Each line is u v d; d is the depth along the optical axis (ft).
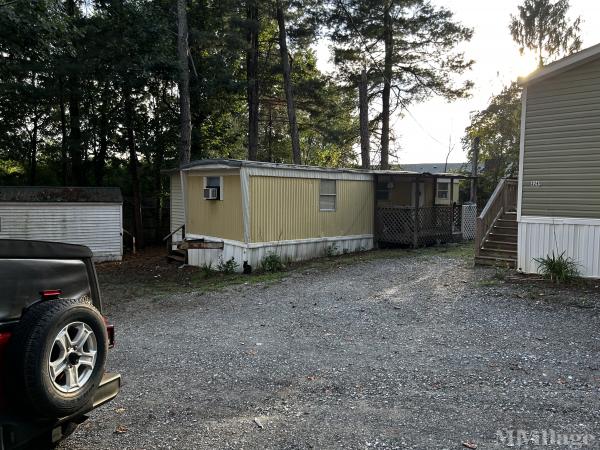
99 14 53.16
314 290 29.40
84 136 60.29
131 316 25.49
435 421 11.75
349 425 11.65
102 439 11.17
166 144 65.87
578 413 11.93
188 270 42.45
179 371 16.11
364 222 48.75
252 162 37.65
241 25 62.13
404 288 28.55
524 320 20.86
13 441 8.00
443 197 56.65
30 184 66.28
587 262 27.73
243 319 23.45
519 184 30.25
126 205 68.03
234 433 11.36
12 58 45.80
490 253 34.99
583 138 27.45
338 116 75.61
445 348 17.71
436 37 68.54
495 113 75.72
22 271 8.93
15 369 7.86
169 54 54.80
